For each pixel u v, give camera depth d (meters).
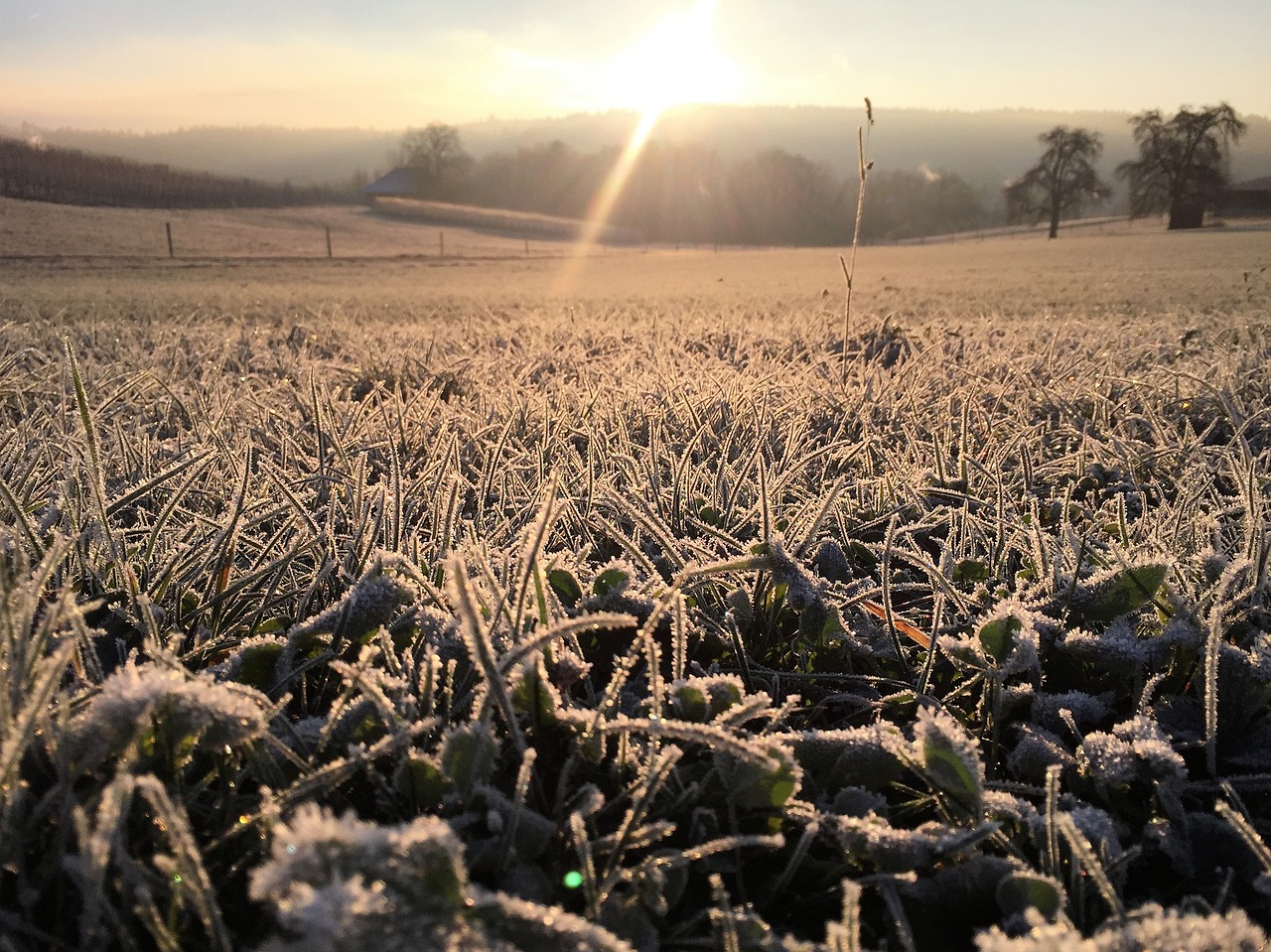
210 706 1.21
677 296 20.94
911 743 1.65
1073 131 75.50
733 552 2.30
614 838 1.24
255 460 2.91
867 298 18.17
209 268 39.38
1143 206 75.25
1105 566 2.27
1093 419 4.28
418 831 0.92
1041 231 97.12
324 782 1.18
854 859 1.33
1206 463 3.21
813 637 1.93
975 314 13.88
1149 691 1.72
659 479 2.81
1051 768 1.28
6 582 1.39
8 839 1.05
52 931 1.10
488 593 1.77
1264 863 1.22
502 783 1.38
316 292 23.52
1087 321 11.53
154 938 1.07
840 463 3.31
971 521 2.62
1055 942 0.92
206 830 1.28
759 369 5.81
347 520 2.52
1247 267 30.00
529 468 3.17
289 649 1.65
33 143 83.94
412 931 0.86
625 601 1.86
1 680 1.20
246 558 2.33
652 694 1.56
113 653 1.73
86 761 1.13
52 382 4.62
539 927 0.95
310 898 0.81
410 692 1.54
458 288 27.34
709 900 1.31
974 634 1.97
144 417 4.12
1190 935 0.99
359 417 3.79
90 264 38.25
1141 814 1.53
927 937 1.25
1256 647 1.73
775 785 1.33
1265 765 1.58
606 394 4.54
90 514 2.13
